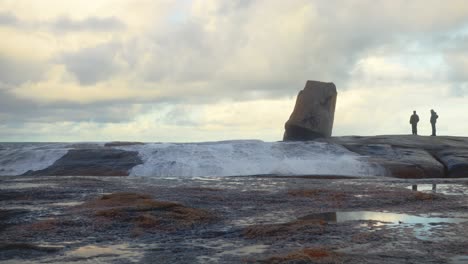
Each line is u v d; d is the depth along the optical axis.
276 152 21.94
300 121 26.66
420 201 10.79
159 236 7.00
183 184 14.66
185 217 8.31
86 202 10.09
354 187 13.84
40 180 15.67
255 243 6.48
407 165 20.50
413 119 29.45
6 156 21.78
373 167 20.22
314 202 10.62
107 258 5.69
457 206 10.00
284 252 5.89
